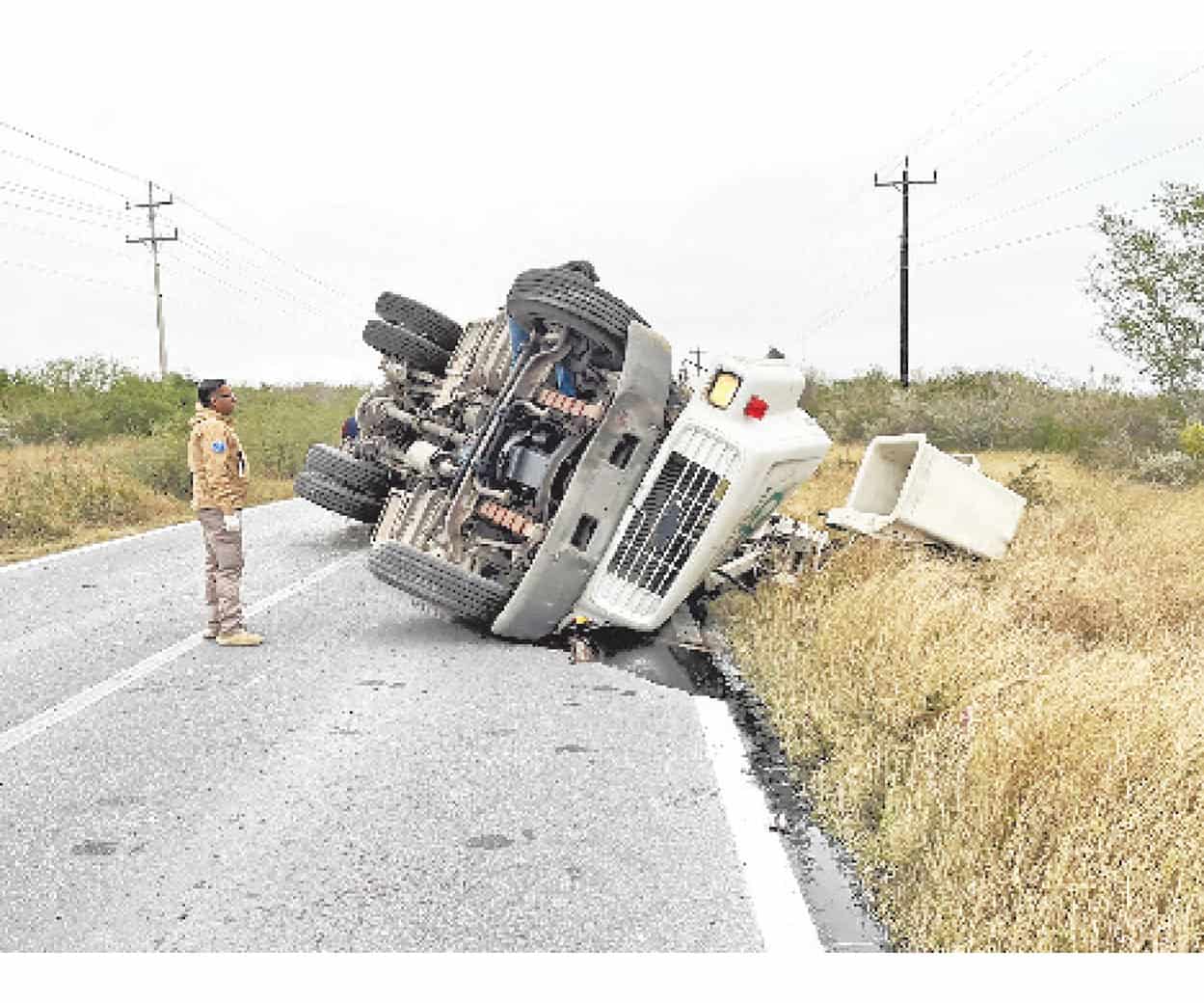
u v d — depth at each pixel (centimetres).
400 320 1118
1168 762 460
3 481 1546
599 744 562
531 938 359
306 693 649
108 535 1395
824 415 3234
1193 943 352
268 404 3384
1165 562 984
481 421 875
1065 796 433
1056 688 548
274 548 1234
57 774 513
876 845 440
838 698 606
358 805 476
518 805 477
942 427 2934
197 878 407
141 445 2098
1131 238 2373
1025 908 376
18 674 695
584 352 802
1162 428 2392
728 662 740
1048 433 2652
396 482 1141
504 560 818
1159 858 399
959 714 532
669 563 759
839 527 1041
